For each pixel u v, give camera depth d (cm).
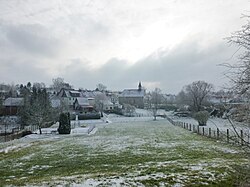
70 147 2412
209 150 1944
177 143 2467
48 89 15100
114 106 11706
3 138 3603
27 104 5841
